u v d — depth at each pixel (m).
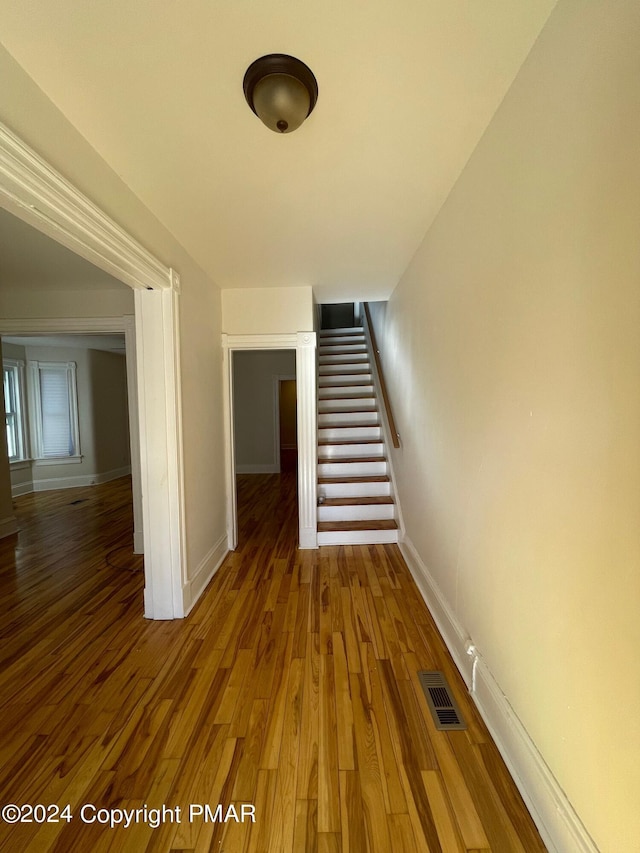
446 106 1.35
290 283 3.31
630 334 0.80
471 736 1.51
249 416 7.61
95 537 4.12
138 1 0.96
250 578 2.98
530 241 1.18
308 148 1.55
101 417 7.15
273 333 3.43
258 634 2.22
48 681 1.85
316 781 1.33
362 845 1.13
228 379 3.46
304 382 3.47
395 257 2.78
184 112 1.33
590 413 0.93
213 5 0.98
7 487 4.24
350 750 1.45
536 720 1.20
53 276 3.12
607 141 0.85
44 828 1.19
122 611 2.52
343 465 4.31
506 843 1.13
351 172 1.72
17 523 4.68
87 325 3.58
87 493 6.30
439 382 2.20
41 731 1.55
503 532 1.42
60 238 1.55
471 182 1.63
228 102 1.29
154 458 2.38
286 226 2.24
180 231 2.29
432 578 2.46
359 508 3.91
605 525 0.89
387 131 1.46
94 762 1.41
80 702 1.71
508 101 1.28
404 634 2.20
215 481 3.23
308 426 3.53
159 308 2.32
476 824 1.18
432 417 2.38
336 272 3.06
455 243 1.85
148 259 1.99
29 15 0.99
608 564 0.88
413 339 2.86
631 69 0.78
